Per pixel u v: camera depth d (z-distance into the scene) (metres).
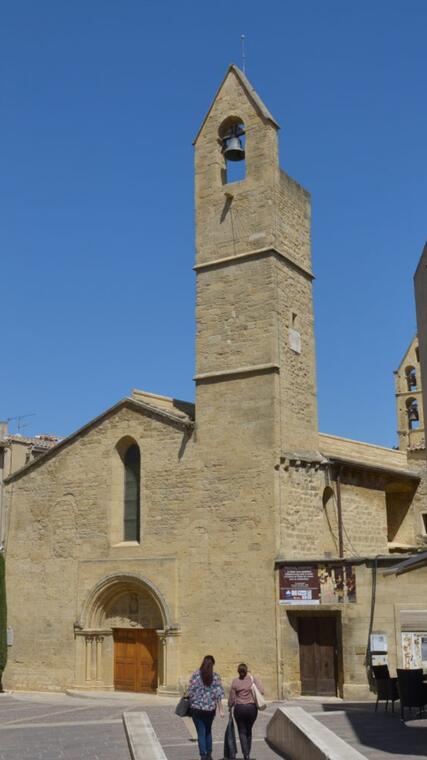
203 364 35.28
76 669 36.22
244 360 34.34
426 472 44.09
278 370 33.78
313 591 30.88
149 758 16.50
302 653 31.42
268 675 30.97
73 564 37.53
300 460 33.66
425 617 29.08
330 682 30.78
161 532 34.94
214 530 33.50
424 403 21.45
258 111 36.44
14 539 39.69
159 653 34.12
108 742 21.62
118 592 36.22
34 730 24.81
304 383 35.62
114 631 36.38
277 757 18.52
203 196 37.12
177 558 34.22
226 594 32.66
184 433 35.19
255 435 33.34
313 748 14.41
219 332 35.25
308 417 35.53
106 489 37.28
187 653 33.16
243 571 32.44
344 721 23.06
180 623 33.56
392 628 29.47
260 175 35.84
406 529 43.91
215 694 17.84
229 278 35.56
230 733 18.31
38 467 39.72
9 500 40.31
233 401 34.19
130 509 36.88
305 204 38.38
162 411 35.91
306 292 37.09
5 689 37.94
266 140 36.06
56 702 33.66
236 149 36.59
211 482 34.00
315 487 34.66
